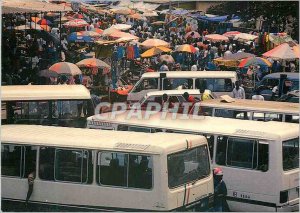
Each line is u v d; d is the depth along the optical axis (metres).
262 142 14.73
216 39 30.66
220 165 15.23
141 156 12.97
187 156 13.44
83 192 13.48
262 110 17.97
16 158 14.05
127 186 13.09
